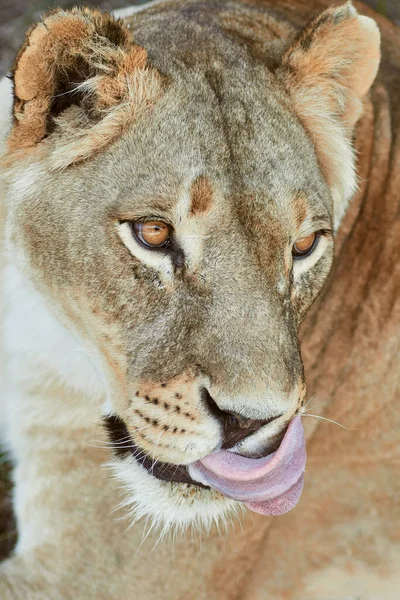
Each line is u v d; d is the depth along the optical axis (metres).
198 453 4.58
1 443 7.09
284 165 4.88
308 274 5.16
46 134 5.02
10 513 7.30
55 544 5.91
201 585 6.00
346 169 5.73
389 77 6.88
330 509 6.36
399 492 6.37
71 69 4.91
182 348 4.59
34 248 5.11
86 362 5.64
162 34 5.52
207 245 4.61
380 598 6.37
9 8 10.31
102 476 5.91
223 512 5.28
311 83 5.42
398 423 6.39
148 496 5.05
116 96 4.83
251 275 4.59
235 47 5.45
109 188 4.79
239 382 4.38
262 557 6.20
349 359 6.36
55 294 5.14
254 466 4.54
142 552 5.84
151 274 4.69
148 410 4.71
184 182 4.65
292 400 4.52
